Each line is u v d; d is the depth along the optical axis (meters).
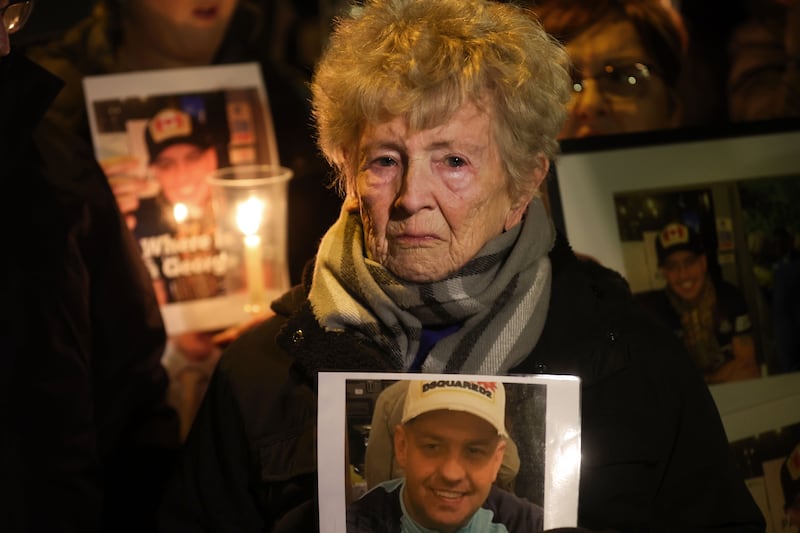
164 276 2.19
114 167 2.18
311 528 1.26
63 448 1.56
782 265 1.81
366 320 1.25
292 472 1.29
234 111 2.25
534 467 1.15
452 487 1.16
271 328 1.40
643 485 1.26
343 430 1.18
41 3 2.14
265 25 2.31
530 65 1.20
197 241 2.21
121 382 1.75
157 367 1.83
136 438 1.82
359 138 1.23
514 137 1.20
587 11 1.92
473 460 1.16
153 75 2.21
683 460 1.29
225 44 2.26
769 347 1.79
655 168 1.82
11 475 1.51
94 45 2.19
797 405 1.77
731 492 1.28
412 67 1.14
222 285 2.21
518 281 1.25
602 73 1.92
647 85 1.93
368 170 1.22
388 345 1.26
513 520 1.15
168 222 2.20
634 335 1.31
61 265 1.62
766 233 1.82
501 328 1.23
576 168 1.80
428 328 1.28
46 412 1.55
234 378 1.36
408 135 1.17
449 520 1.16
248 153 2.25
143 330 1.78
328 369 1.26
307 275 1.39
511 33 1.21
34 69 1.57
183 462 1.40
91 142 2.18
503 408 1.17
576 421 1.16
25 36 2.14
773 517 1.74
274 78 2.30
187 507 1.38
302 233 2.29
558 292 1.30
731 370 1.78
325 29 2.33
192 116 2.23
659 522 1.28
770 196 1.83
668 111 1.96
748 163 1.83
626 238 1.79
